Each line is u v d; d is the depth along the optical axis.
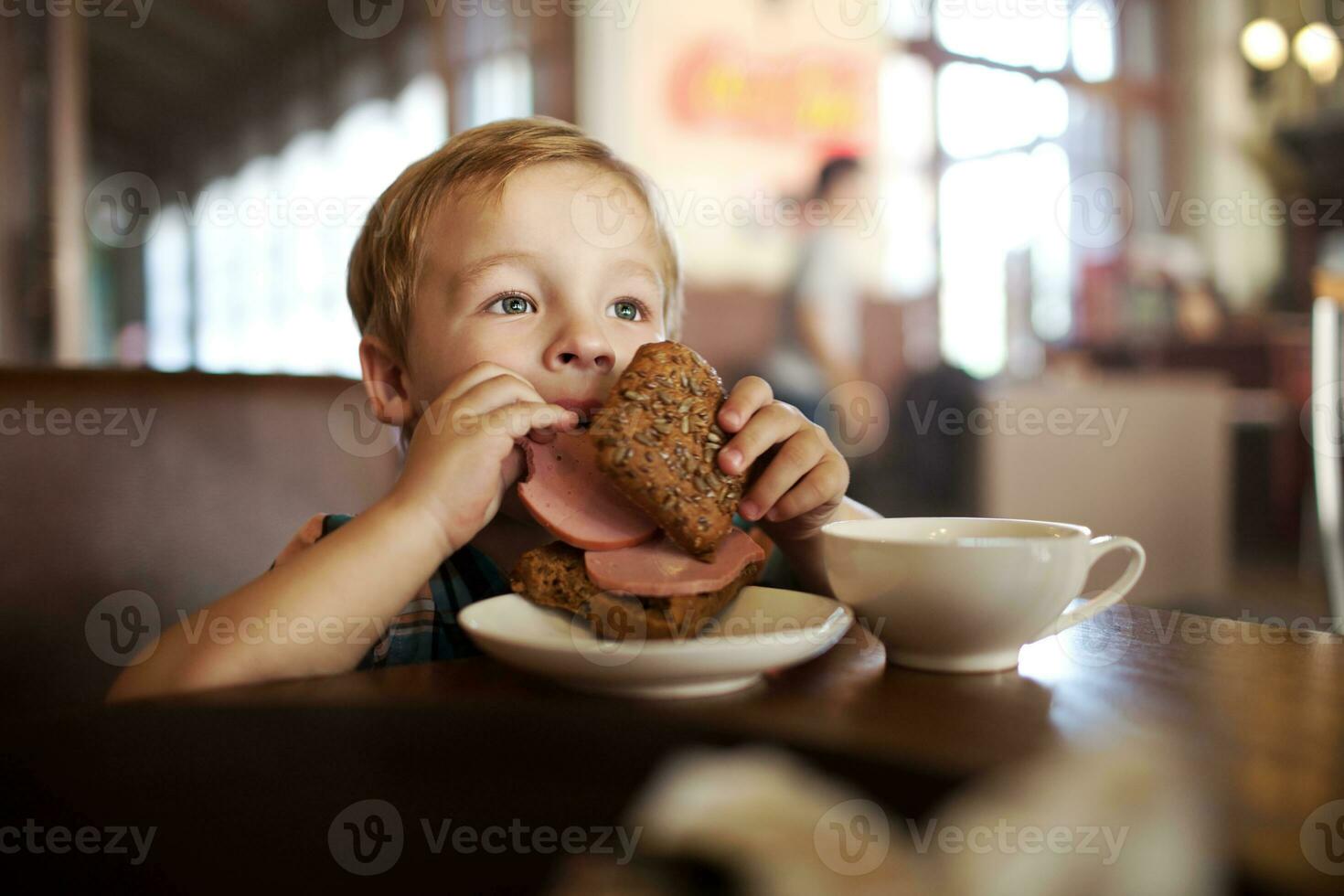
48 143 2.45
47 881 0.38
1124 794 0.19
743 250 4.53
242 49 6.50
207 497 0.98
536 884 0.38
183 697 0.42
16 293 2.39
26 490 0.86
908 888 0.19
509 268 0.81
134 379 0.96
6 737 0.37
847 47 4.79
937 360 4.97
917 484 3.72
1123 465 3.16
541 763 0.40
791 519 0.74
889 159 4.96
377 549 0.61
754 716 0.41
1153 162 6.03
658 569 0.53
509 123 0.97
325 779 0.40
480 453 0.64
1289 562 3.83
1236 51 5.81
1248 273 5.79
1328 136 5.60
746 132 4.52
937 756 0.35
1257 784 0.33
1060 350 4.89
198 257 6.71
